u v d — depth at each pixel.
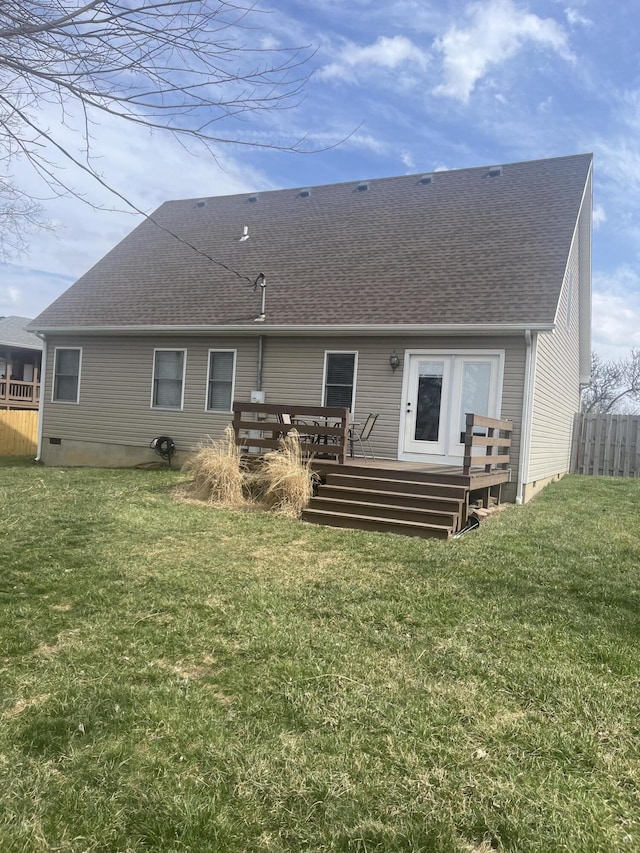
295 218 15.32
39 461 15.30
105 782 2.38
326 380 11.73
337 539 6.59
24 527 6.67
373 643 3.79
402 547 6.28
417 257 12.12
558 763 2.59
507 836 2.15
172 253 15.82
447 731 2.80
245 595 4.64
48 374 15.26
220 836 2.11
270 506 8.28
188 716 2.87
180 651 3.63
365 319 10.86
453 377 10.59
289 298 12.30
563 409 14.58
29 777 2.41
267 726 2.81
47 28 3.47
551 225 11.66
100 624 4.02
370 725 2.83
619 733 2.82
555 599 4.68
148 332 13.27
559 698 3.12
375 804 2.29
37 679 3.23
